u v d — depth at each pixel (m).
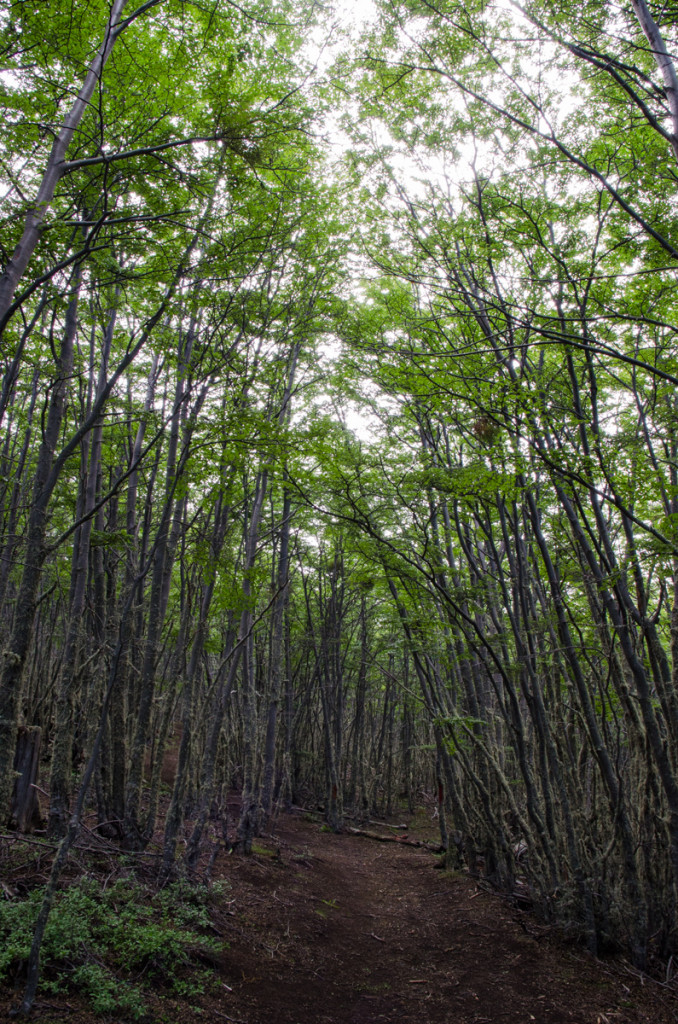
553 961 5.55
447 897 7.66
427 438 8.52
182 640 7.74
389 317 7.70
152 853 5.65
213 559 6.08
